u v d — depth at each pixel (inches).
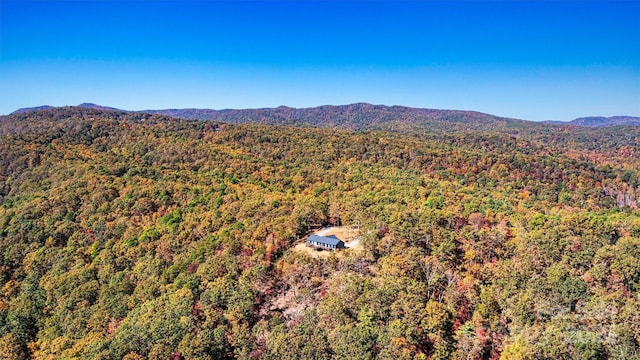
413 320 1846.7
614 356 1556.3
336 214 3533.5
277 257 2849.4
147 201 4384.8
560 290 1955.0
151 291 2655.0
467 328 1850.4
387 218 3051.2
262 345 1990.7
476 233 2719.0
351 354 1711.4
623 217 3710.6
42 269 3521.2
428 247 2603.3
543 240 2514.8
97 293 2901.1
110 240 3782.0
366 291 2080.5
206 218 3865.7
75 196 4530.0
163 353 1893.5
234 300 2241.6
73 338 2434.8
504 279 2176.4
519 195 5255.9
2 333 2664.9
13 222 4131.4
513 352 1641.2
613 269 2106.3
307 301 2269.9
